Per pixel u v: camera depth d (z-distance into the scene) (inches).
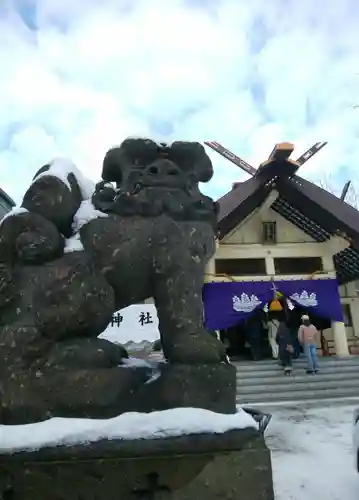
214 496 95.7
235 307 556.4
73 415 100.7
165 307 113.7
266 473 98.6
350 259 610.5
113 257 113.7
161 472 95.7
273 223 591.5
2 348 104.3
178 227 117.3
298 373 489.1
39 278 110.3
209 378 106.7
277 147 506.9
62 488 93.1
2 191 491.8
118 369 105.2
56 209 118.7
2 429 96.3
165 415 100.3
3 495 92.5
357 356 553.0
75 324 107.4
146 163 125.3
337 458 233.8
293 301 572.1
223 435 99.0
